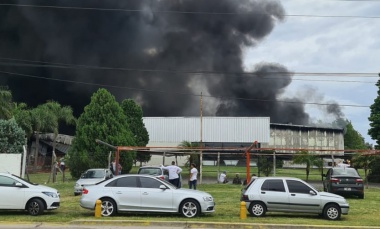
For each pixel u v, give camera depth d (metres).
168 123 67.19
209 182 38.91
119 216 15.23
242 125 66.38
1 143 37.91
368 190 31.28
